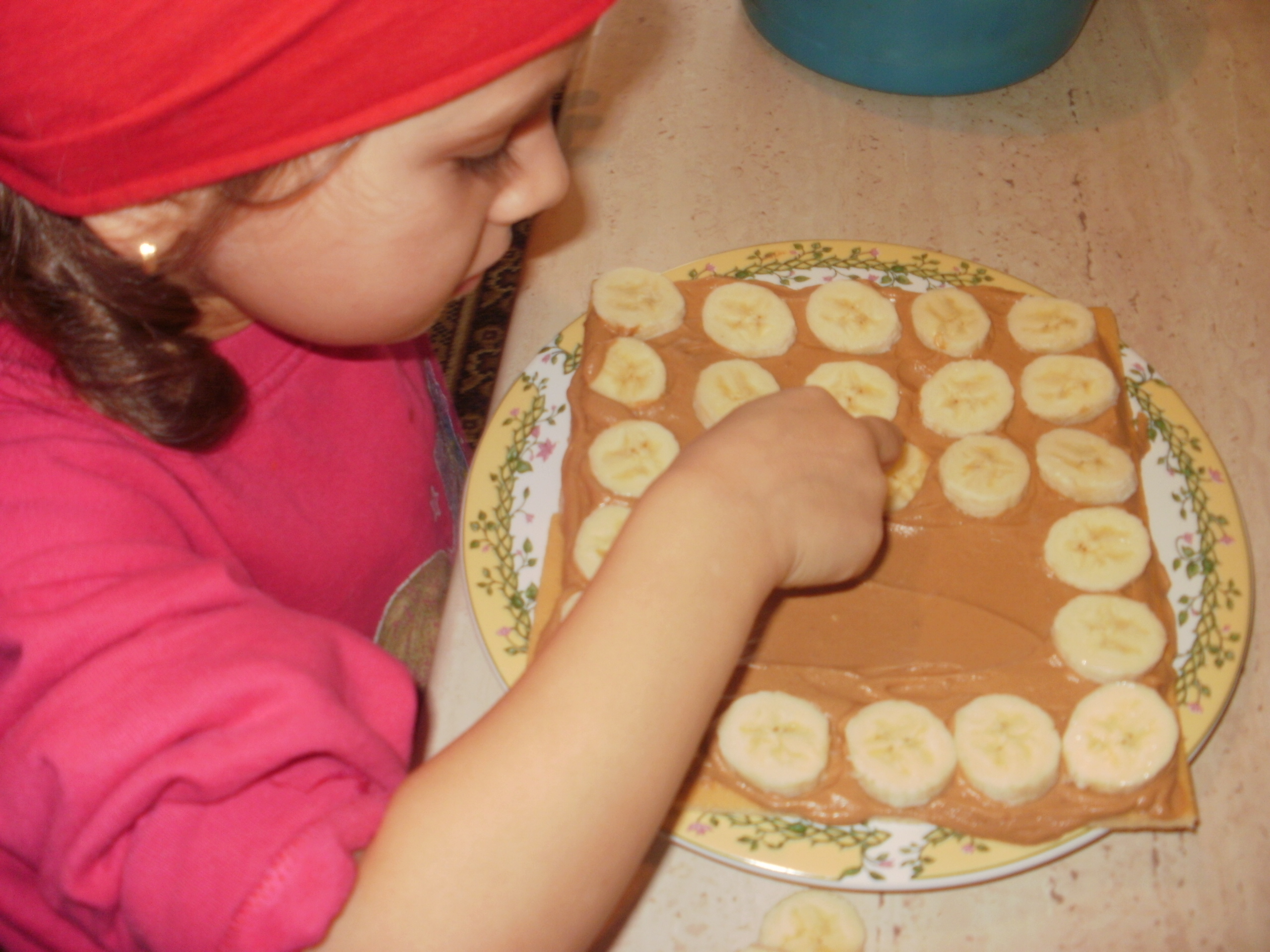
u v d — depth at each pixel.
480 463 0.78
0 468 0.54
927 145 1.03
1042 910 0.61
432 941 0.44
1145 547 0.69
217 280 0.53
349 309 0.53
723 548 0.50
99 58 0.41
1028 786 0.60
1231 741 0.67
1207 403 0.83
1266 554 0.75
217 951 0.43
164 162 0.44
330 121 0.43
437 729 0.69
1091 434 0.75
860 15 1.00
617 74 1.10
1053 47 1.01
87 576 0.50
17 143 0.44
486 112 0.45
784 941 0.59
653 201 0.99
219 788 0.45
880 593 0.69
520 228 1.57
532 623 0.70
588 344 0.81
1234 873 0.62
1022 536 0.72
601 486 0.73
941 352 0.81
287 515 0.74
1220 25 1.11
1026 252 0.93
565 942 0.46
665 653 0.48
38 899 0.53
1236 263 0.92
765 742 0.62
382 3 0.40
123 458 0.59
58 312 0.52
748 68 1.11
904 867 0.59
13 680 0.47
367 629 0.85
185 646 0.48
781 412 0.57
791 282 0.87
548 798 0.45
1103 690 0.63
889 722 0.63
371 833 0.46
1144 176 0.99
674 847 0.64
